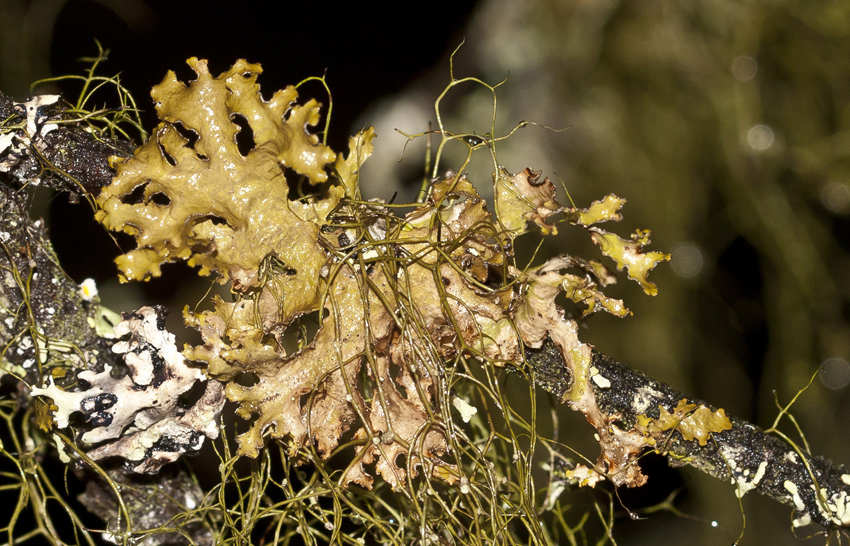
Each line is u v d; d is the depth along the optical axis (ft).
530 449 0.81
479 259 0.81
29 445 0.87
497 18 1.41
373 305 0.81
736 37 1.44
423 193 0.86
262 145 0.79
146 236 0.79
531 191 0.81
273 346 0.79
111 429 0.81
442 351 0.82
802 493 0.84
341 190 0.80
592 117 1.43
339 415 0.81
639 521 1.40
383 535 0.86
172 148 0.79
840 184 1.47
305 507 0.83
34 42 1.37
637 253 0.80
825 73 1.45
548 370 0.83
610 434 0.82
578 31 1.40
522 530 0.93
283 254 0.80
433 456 0.81
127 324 0.81
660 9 1.41
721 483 1.42
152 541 0.89
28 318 0.83
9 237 0.83
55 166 0.82
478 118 1.40
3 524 1.01
